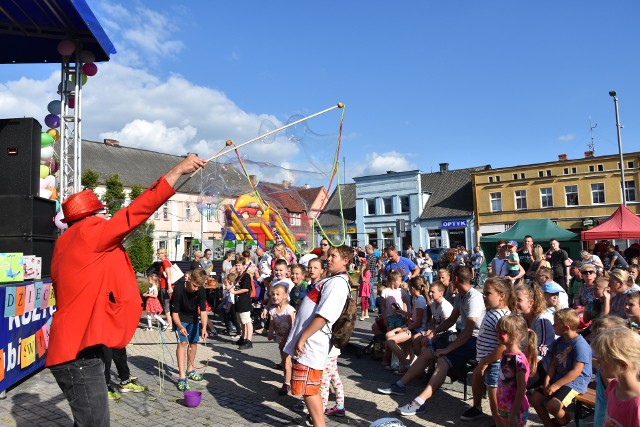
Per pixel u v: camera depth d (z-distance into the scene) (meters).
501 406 3.84
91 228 2.71
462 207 35.44
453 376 4.82
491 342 4.32
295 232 13.02
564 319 3.88
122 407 4.75
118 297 2.72
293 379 3.76
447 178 38.19
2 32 7.23
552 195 31.52
